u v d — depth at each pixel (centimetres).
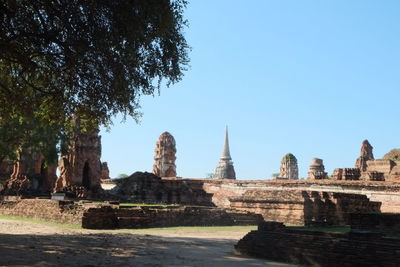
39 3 1491
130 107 1752
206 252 1873
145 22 1566
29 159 5422
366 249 1470
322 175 6688
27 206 3581
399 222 1800
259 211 3847
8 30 1474
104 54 1548
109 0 1497
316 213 3569
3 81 1955
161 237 2409
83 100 1725
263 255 1767
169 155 6862
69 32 1488
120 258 1592
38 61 1795
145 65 1738
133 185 5022
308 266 1595
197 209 3469
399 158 6894
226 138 14500
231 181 5084
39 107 2045
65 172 4688
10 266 1299
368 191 4106
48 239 2045
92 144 4838
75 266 1379
